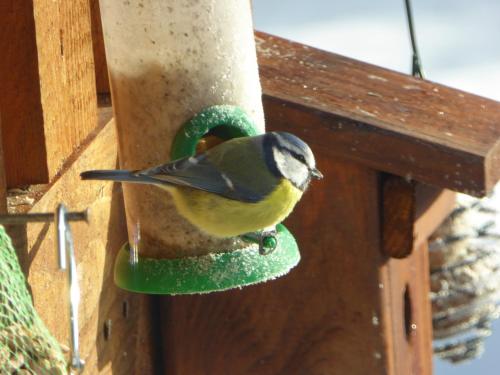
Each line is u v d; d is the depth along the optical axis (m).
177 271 4.43
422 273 5.51
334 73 5.35
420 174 4.69
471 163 4.58
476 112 5.11
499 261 6.03
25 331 3.70
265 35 5.81
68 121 4.48
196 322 5.29
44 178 4.24
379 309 5.00
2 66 4.16
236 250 4.55
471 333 6.16
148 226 4.55
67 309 4.27
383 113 4.93
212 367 5.30
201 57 4.49
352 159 4.81
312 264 5.04
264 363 5.21
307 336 5.12
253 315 5.19
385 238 4.92
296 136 4.80
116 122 4.64
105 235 4.79
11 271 3.67
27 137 4.21
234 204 4.42
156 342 5.36
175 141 4.51
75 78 4.57
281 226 4.84
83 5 4.65
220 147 4.54
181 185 4.32
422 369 5.52
